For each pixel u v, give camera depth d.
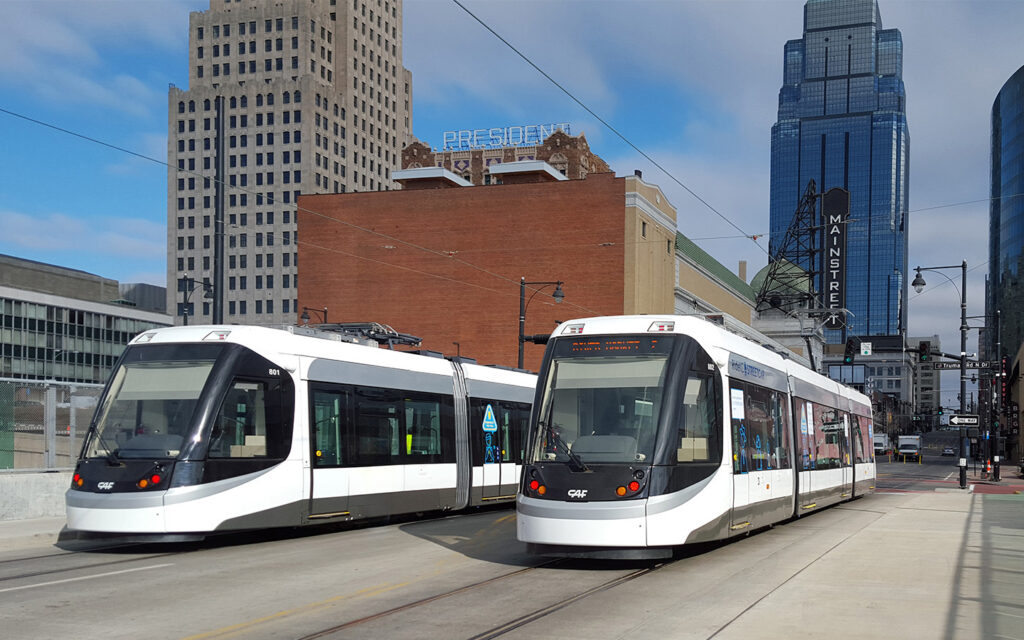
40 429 20.16
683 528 13.11
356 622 9.27
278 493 16.41
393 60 177.50
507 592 11.07
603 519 12.70
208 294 63.56
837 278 97.88
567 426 13.50
